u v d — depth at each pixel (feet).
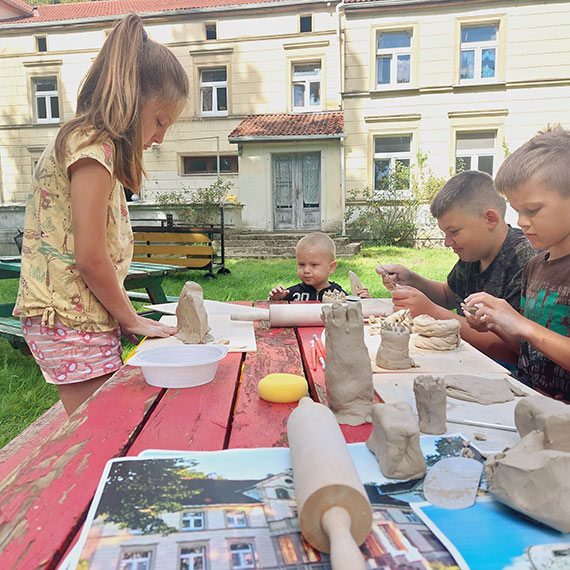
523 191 4.56
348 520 1.98
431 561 1.99
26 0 72.38
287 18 41.42
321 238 9.76
